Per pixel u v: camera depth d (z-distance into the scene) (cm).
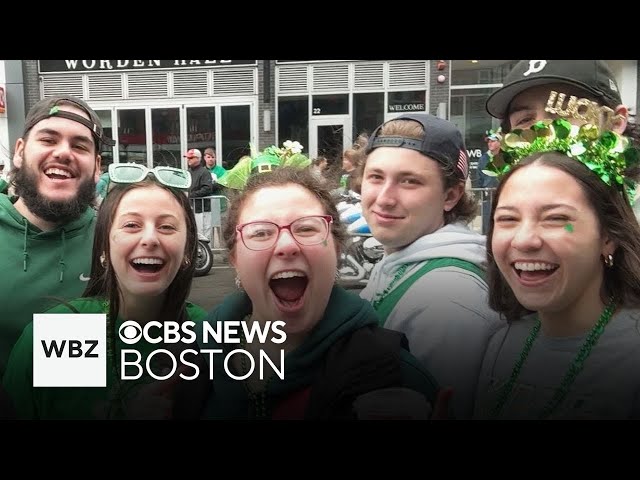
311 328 93
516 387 97
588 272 89
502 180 94
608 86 128
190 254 112
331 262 92
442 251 104
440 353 98
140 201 105
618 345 90
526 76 129
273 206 91
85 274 132
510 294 101
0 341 124
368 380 88
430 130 107
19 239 131
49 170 131
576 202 87
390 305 105
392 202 106
